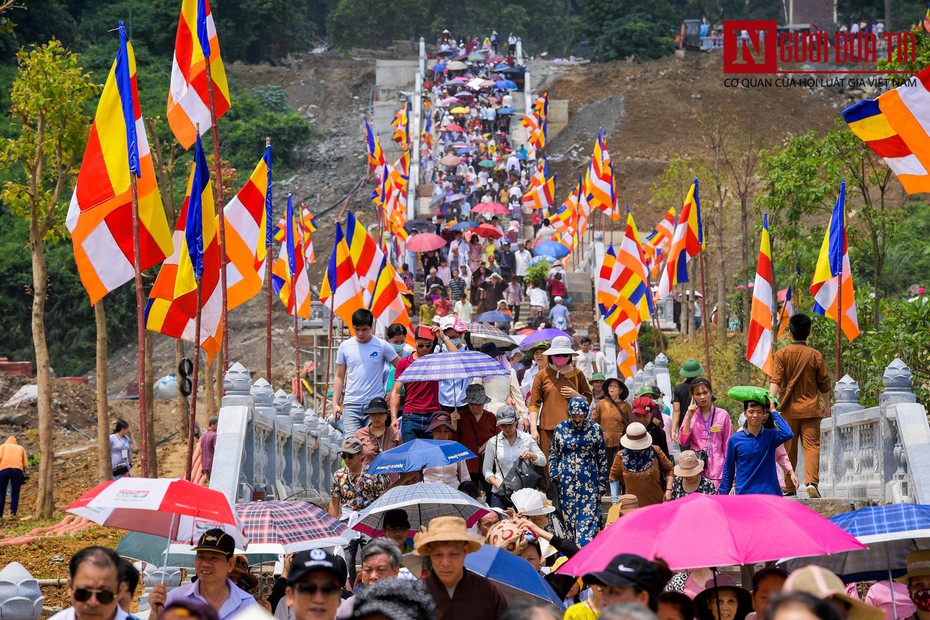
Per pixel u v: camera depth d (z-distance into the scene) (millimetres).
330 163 166750
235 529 19016
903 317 45781
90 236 27891
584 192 93125
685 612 17453
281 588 21625
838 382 36281
